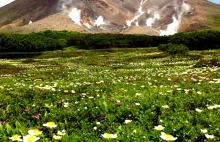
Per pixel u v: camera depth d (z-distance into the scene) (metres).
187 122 7.71
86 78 21.84
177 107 9.53
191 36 79.62
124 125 7.69
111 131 7.33
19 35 77.62
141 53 68.12
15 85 17.89
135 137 6.65
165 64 36.50
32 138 4.35
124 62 47.12
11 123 8.23
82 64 46.75
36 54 74.62
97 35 94.12
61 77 25.02
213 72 21.28
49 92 13.30
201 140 6.65
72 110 9.38
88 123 8.12
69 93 13.29
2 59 65.50
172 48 52.53
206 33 79.12
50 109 9.59
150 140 6.66
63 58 63.44
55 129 7.48
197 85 14.43
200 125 7.47
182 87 14.04
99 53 77.62
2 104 10.75
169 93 12.23
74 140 6.59
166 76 20.05
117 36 93.88
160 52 66.69
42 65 46.22
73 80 20.80
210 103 10.08
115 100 10.55
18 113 9.47
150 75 21.73
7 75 30.41
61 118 8.62
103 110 9.25
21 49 73.56
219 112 8.62
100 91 13.75
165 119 8.16
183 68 28.97
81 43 89.88
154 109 9.27
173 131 7.14
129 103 10.01
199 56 47.69
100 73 26.86
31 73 30.81
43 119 8.55
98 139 6.58
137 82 17.30
